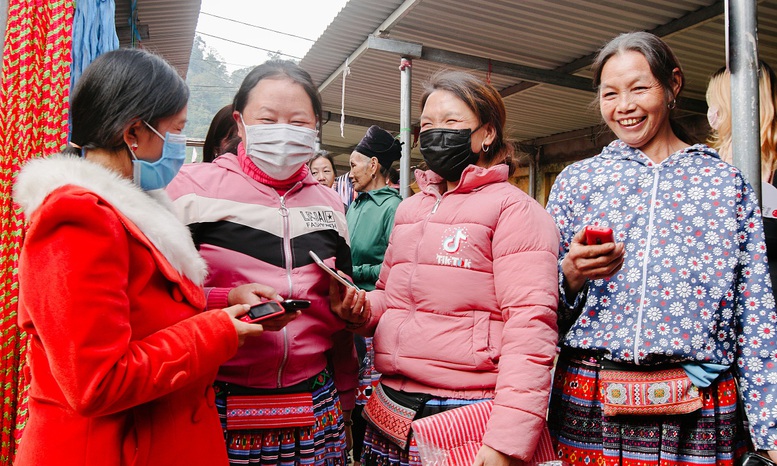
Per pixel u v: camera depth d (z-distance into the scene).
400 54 6.10
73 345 1.13
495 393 1.62
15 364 2.48
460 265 1.75
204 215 1.77
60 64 2.59
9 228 2.48
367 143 3.93
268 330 1.52
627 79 1.77
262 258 1.79
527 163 12.12
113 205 1.25
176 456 1.35
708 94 2.47
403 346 1.82
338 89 8.80
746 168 1.99
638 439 1.69
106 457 1.24
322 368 1.91
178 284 1.37
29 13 2.54
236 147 2.24
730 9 2.04
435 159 1.87
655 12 5.57
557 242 1.74
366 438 2.02
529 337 1.60
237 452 1.73
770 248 2.06
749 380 1.67
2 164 2.49
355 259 3.54
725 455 1.67
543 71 6.94
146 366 1.21
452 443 1.62
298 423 1.77
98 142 1.34
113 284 1.19
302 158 1.81
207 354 1.31
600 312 1.75
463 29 6.20
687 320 1.63
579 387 1.79
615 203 1.81
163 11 5.92
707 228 1.68
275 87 1.78
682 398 1.62
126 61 1.35
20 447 1.27
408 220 1.97
